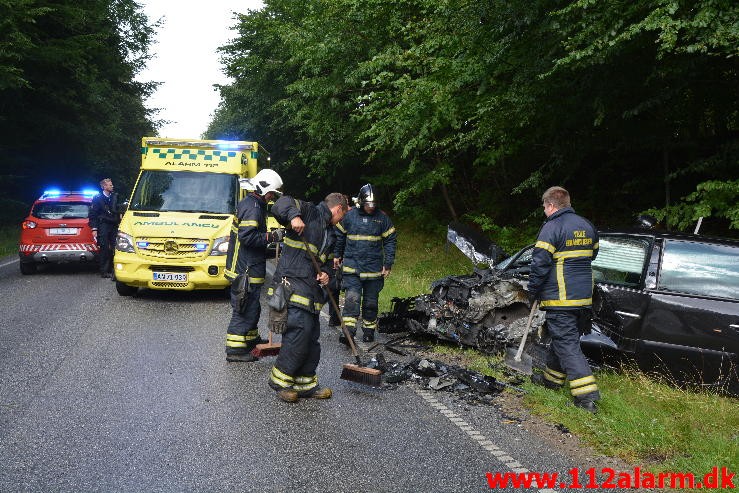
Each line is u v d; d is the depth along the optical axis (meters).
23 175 23.81
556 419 4.40
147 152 9.96
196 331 6.98
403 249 14.98
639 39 7.10
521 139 10.91
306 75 17.06
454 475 3.48
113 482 3.29
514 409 4.67
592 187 12.24
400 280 10.84
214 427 4.11
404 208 16.20
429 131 10.73
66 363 5.55
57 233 11.38
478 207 15.32
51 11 19.91
